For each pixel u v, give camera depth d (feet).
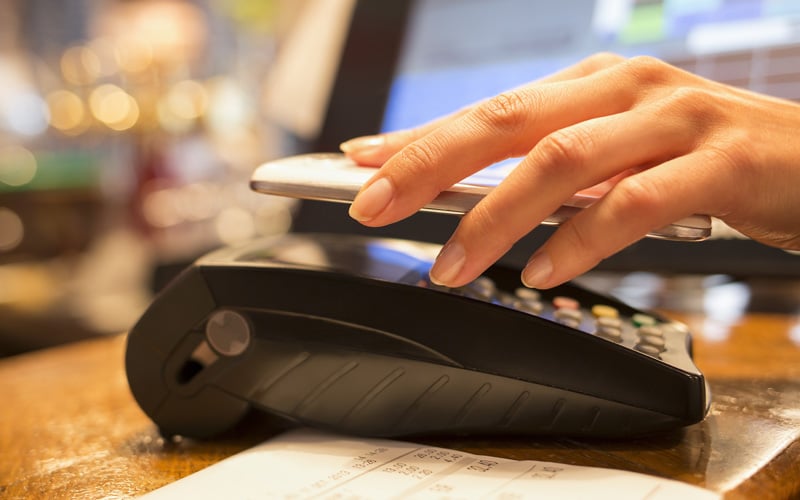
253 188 1.16
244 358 1.19
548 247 1.03
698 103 1.12
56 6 7.19
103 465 1.19
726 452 1.05
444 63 2.60
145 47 5.36
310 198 1.13
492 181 1.10
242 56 6.05
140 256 4.85
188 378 1.25
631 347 1.11
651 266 2.19
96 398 1.63
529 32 2.46
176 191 5.38
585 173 1.02
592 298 1.39
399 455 1.09
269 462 1.08
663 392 1.07
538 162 1.02
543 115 1.11
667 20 2.24
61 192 4.90
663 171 1.03
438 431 1.14
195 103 5.41
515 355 1.11
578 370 1.09
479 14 2.55
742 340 1.76
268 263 1.19
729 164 1.06
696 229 1.03
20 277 4.49
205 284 1.19
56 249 4.87
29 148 5.98
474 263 1.03
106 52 5.51
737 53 2.14
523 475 0.99
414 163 1.05
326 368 1.16
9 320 3.52
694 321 2.01
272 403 1.20
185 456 1.21
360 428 1.17
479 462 1.05
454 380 1.12
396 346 1.13
